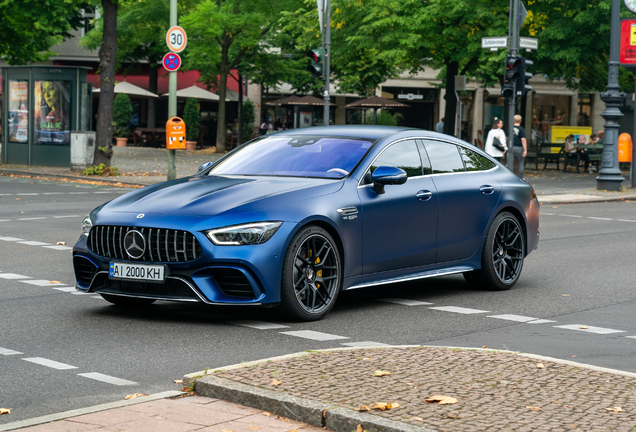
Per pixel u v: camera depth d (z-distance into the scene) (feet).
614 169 79.36
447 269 27.68
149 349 20.01
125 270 22.50
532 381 15.72
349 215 24.08
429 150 27.81
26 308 25.00
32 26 100.07
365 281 25.00
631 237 46.34
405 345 19.86
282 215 22.53
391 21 97.35
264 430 13.57
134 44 143.74
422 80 173.37
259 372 16.28
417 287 30.14
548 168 113.29
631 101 107.86
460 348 18.75
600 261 37.14
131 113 153.28
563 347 20.65
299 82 153.38
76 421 14.01
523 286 30.58
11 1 91.91
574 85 116.47
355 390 14.99
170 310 24.98
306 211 22.97
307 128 28.19
